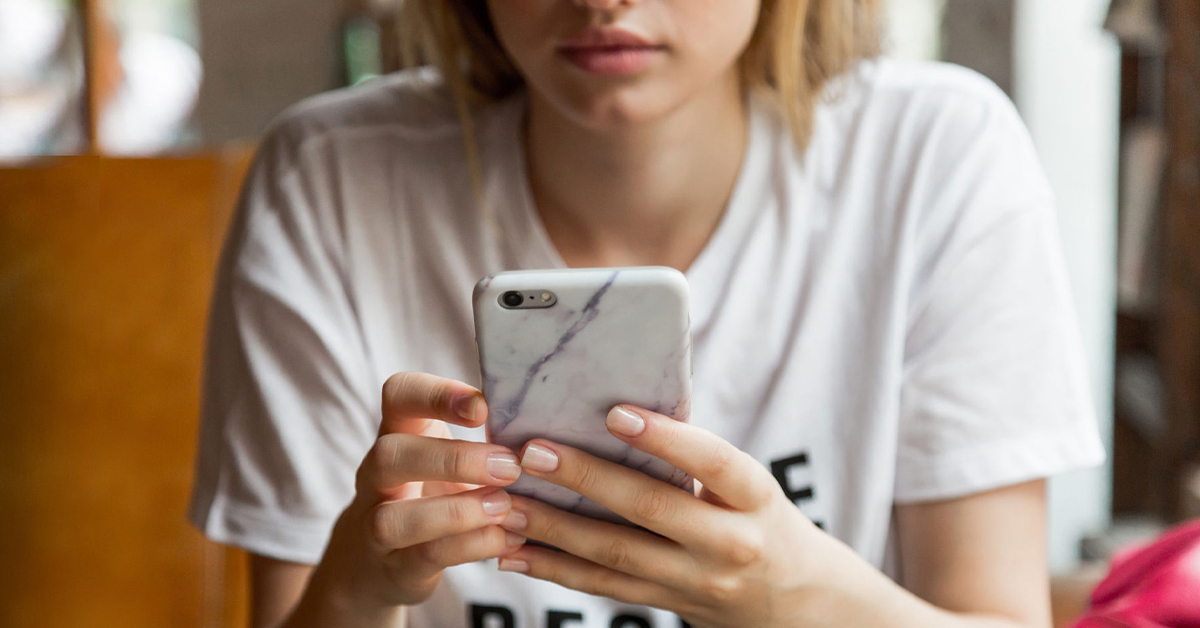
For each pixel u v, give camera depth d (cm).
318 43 302
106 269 124
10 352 123
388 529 60
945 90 87
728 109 83
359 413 86
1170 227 168
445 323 88
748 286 84
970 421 81
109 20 294
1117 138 197
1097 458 82
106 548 124
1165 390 174
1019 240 83
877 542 85
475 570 83
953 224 83
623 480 57
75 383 124
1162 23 169
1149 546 83
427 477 59
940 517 83
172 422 124
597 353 54
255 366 85
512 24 70
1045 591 82
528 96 89
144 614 124
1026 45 211
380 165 89
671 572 60
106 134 290
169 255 124
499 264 86
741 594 62
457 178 88
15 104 244
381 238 88
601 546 60
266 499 85
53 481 123
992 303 82
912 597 69
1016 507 82
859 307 85
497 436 59
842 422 84
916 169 85
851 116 88
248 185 92
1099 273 212
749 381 84
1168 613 73
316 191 88
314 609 70
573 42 67
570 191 83
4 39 241
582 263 86
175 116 310
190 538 124
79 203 124
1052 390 82
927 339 84
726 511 59
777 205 85
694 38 68
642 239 85
